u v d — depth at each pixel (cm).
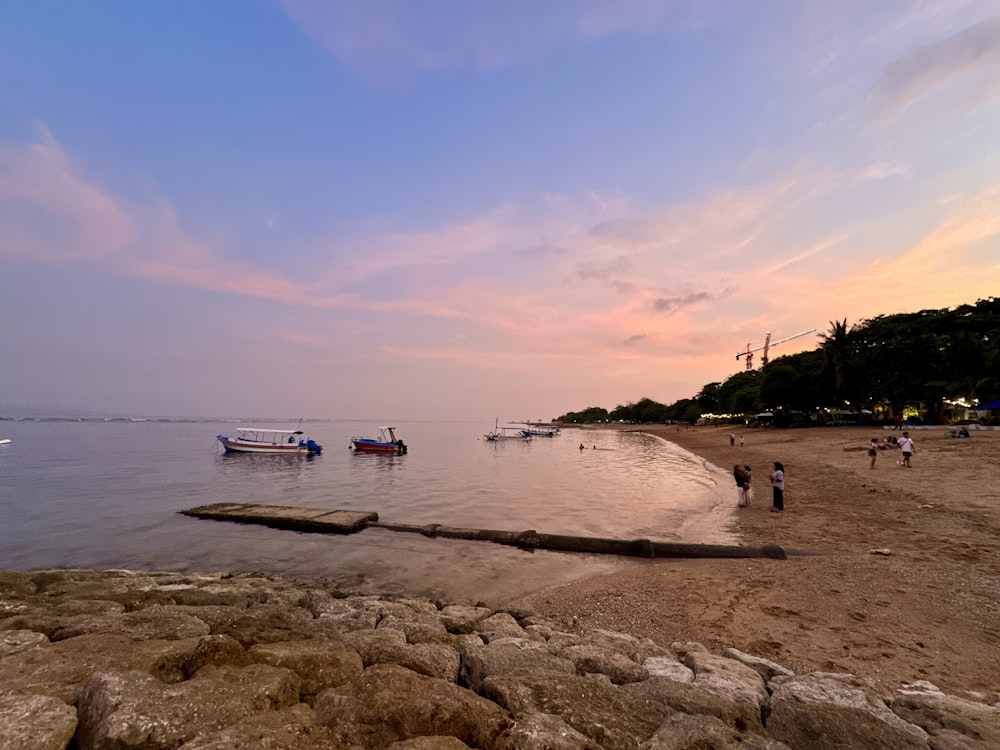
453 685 450
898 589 893
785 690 516
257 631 608
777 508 1780
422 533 1616
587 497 2389
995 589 866
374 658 546
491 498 2380
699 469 3703
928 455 2767
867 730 414
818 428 6144
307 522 1695
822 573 1017
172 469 3838
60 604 802
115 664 447
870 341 6084
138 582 1027
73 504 2198
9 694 379
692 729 390
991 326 5291
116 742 319
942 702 482
